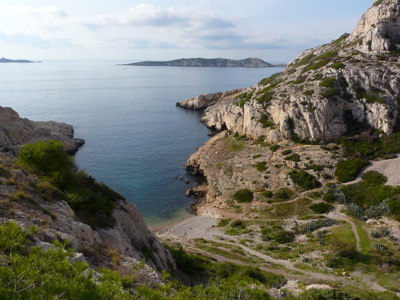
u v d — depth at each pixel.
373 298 26.69
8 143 81.50
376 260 36.91
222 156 85.00
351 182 59.19
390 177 56.69
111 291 7.73
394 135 68.38
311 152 70.62
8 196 16.80
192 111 172.38
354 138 71.12
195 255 37.50
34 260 7.17
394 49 87.94
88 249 16.28
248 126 90.88
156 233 56.78
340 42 120.06
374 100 73.50
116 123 138.50
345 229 46.59
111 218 25.06
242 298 15.45
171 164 92.00
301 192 61.28
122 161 92.44
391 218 47.09
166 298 8.62
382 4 95.56
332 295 24.22
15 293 5.61
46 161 26.67
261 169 71.06
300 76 95.31
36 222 15.41
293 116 78.50
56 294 6.16
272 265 37.84
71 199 23.38
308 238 46.75
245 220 57.56
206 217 63.16
